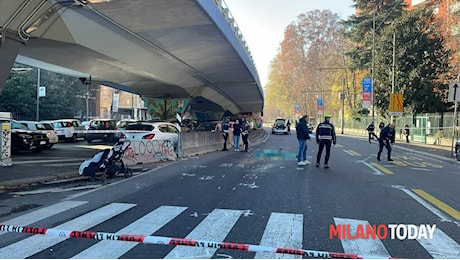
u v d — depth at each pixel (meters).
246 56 25.05
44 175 10.57
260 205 7.25
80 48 15.80
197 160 15.39
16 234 5.33
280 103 109.88
